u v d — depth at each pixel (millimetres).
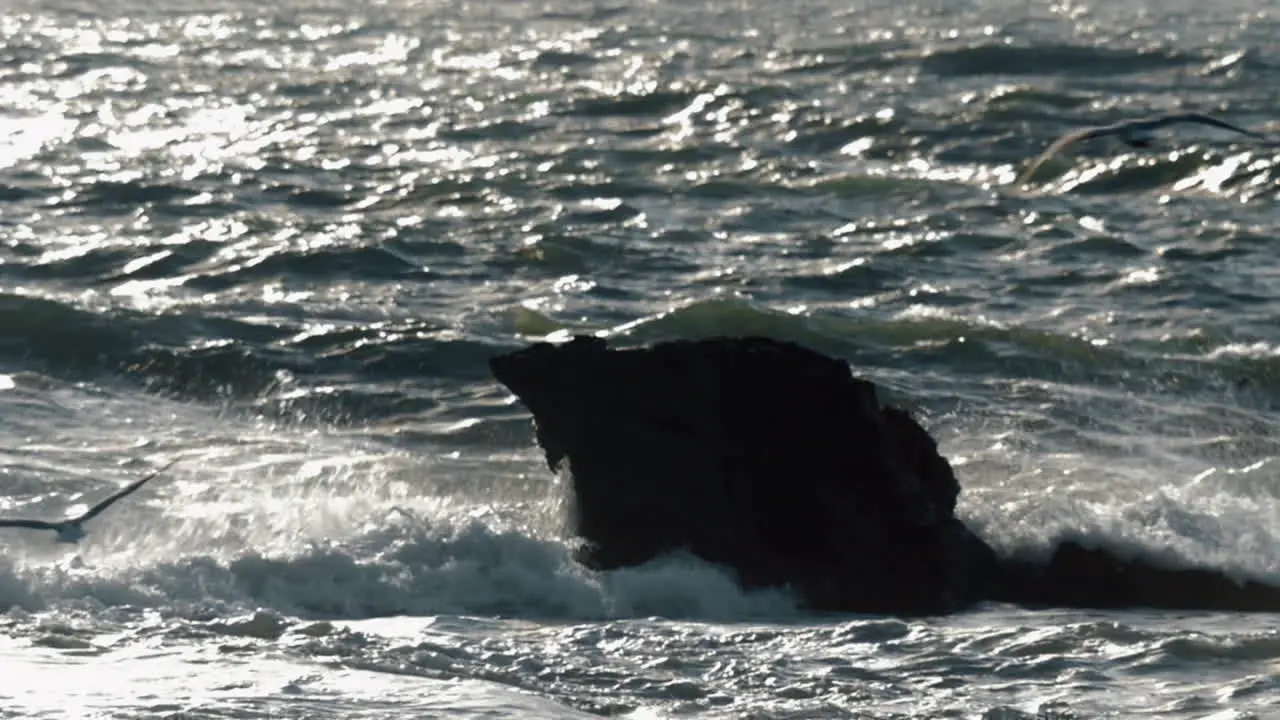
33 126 152000
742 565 51062
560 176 125688
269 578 49875
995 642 45375
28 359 76625
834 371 53000
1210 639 45125
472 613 48844
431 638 45312
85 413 69562
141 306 85125
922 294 93875
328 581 49969
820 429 52375
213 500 58188
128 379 74812
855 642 45531
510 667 42688
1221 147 132000
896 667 43469
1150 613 50188
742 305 87250
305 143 143125
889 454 52781
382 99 169000
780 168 129000
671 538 51688
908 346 82250
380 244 101625
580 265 99438
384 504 57438
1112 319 88188
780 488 51750
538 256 100750
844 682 42125
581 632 46219
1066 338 81250
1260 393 76312
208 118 158000
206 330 81312
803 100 159750
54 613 46562
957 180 127438
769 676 42469
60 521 43812
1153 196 120875
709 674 42625
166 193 118500
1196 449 67812
